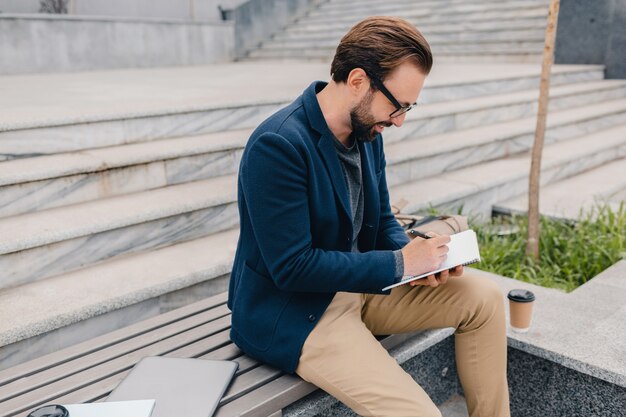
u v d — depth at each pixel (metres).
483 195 4.28
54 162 3.11
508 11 9.32
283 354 1.75
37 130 3.24
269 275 1.77
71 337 2.44
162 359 1.89
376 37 1.58
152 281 2.66
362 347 1.70
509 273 3.34
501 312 1.94
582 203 4.34
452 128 5.18
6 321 2.31
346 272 1.65
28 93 4.88
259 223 1.62
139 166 3.32
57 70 8.18
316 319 1.74
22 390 1.77
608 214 3.85
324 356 1.70
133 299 2.56
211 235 3.28
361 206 1.90
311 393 1.89
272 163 1.59
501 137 5.02
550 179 4.92
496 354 1.96
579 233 3.66
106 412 1.54
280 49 10.73
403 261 1.70
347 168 1.83
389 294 1.82
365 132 1.71
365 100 1.63
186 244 3.14
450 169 4.62
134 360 1.93
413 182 4.30
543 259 3.48
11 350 2.29
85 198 3.15
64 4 8.52
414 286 1.98
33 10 8.25
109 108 3.71
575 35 8.00
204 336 2.08
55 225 2.77
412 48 1.57
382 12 10.99
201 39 9.98
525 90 6.61
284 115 1.70
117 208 3.02
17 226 2.76
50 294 2.55
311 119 1.68
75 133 3.40
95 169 3.12
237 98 4.32
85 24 8.39
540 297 2.80
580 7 7.88
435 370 2.56
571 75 7.22
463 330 1.97
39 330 2.31
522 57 8.55
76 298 2.51
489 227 3.96
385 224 2.10
